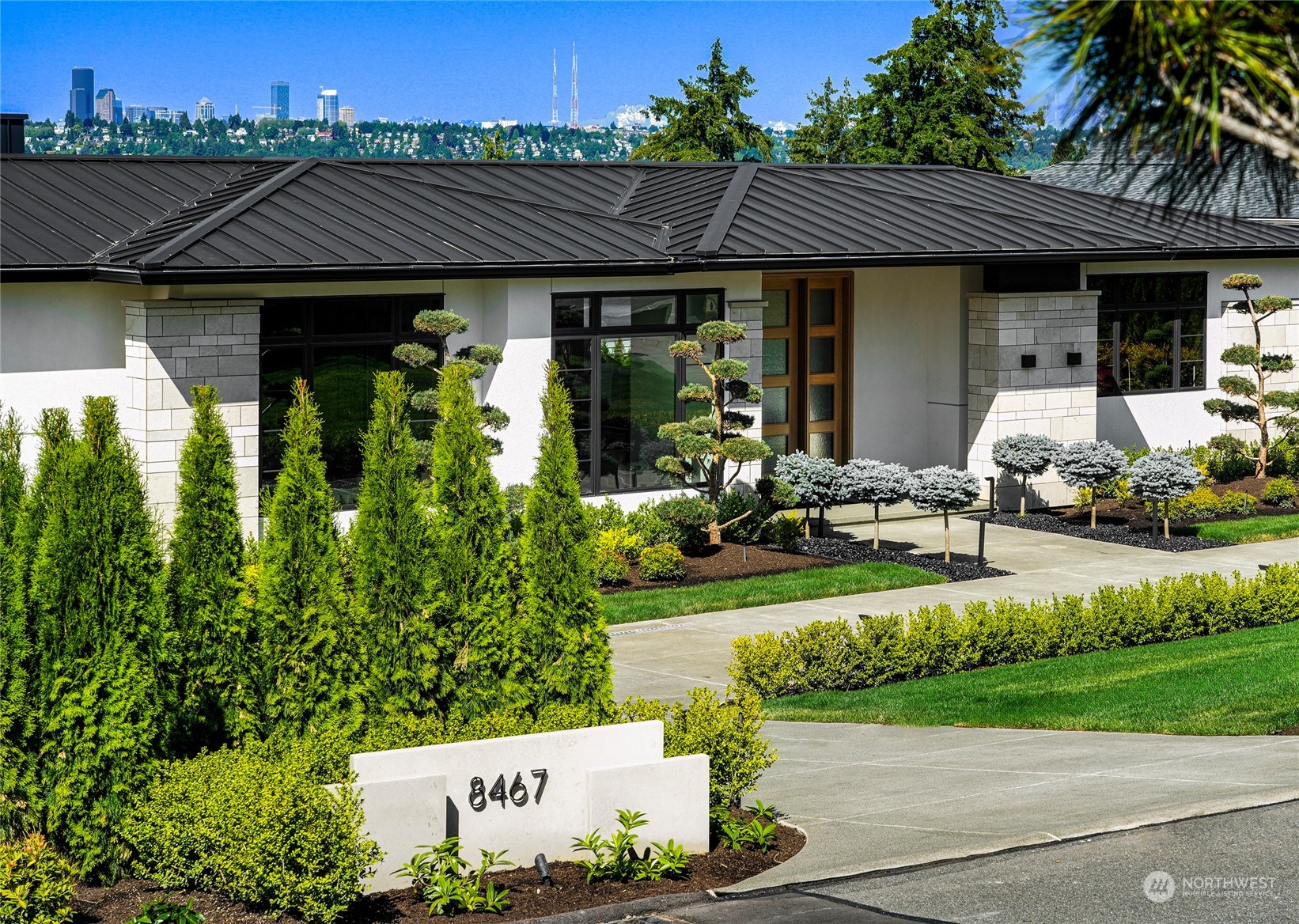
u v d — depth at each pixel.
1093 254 25.50
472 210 23.06
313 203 21.75
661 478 23.23
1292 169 4.77
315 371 20.56
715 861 9.48
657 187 26.42
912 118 47.66
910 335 27.27
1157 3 4.36
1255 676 14.40
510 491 20.08
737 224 23.80
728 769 10.23
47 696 8.44
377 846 8.42
